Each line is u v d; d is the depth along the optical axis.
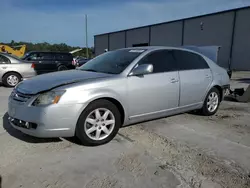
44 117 3.12
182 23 28.80
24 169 2.86
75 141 3.68
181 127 4.43
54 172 2.81
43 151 3.33
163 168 2.93
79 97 3.28
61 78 3.64
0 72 9.37
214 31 25.19
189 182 2.64
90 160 3.11
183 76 4.54
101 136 3.59
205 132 4.20
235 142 3.77
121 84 3.68
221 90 5.43
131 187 2.54
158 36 32.50
